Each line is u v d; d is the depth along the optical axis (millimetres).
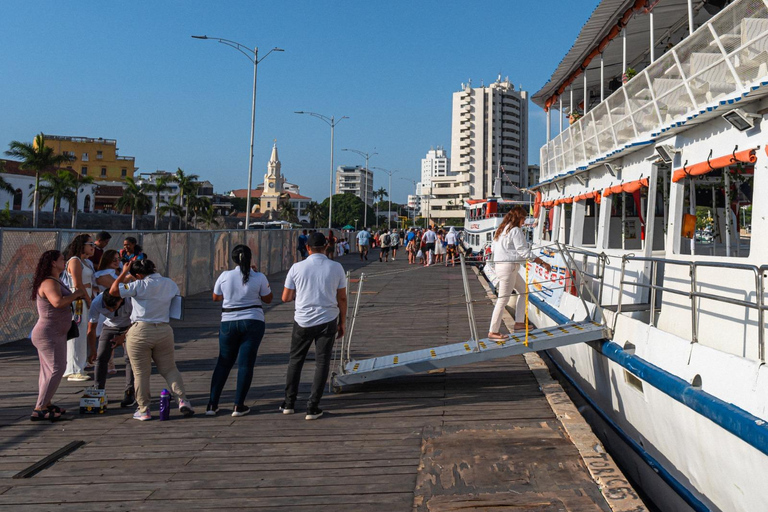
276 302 18266
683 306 6434
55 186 73438
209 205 100750
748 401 4484
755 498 4383
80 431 6234
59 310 6555
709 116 5914
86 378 8570
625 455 7137
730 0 8570
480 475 4953
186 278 18906
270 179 161500
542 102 15375
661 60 7223
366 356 10086
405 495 4605
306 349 6766
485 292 19812
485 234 31562
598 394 7801
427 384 8117
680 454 5551
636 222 9914
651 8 8594
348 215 158125
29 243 11836
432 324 13555
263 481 4910
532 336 7723
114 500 4574
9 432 6211
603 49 10438
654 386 5758
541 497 4512
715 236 8312
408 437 5957
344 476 4996
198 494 4668
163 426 6395
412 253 35375
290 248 30938
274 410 6992
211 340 11977
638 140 7609
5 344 11203
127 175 123688
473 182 135500
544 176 13938
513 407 6922
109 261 8648
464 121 136250
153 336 6551
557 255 11227
